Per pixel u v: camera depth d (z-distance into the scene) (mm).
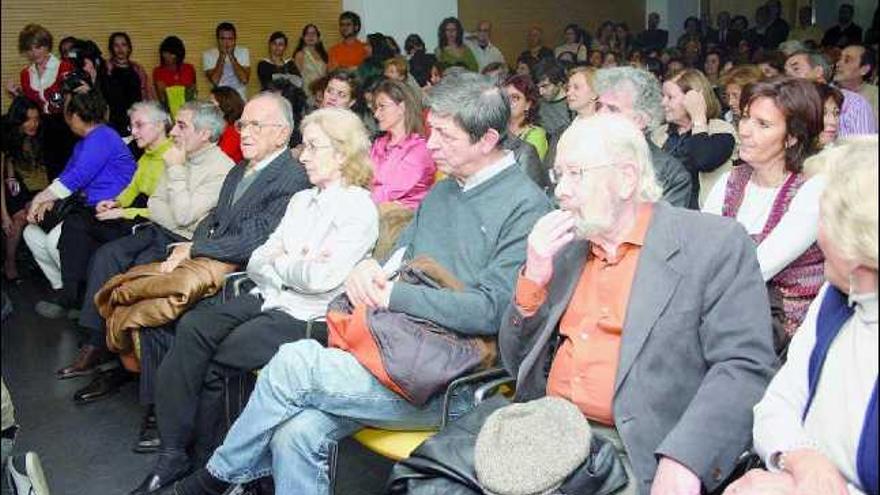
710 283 1740
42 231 4504
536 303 1856
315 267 2492
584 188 1765
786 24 7789
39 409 3379
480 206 2254
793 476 1445
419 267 2189
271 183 3021
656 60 7066
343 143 2602
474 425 1825
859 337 1367
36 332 4344
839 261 1313
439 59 7668
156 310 2844
